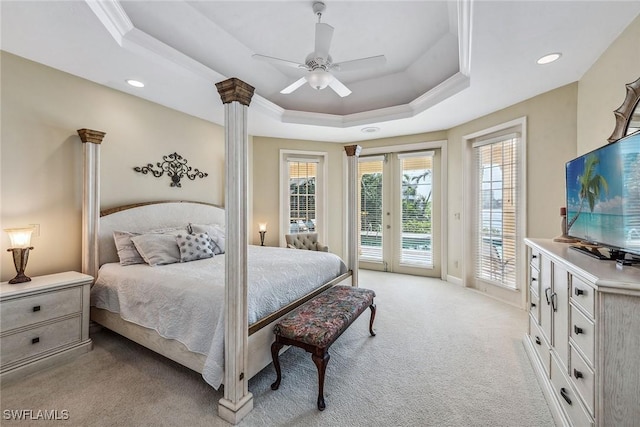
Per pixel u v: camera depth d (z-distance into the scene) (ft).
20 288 6.89
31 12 6.10
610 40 7.20
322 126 14.64
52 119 8.63
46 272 8.54
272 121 13.73
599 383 3.87
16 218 7.98
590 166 5.89
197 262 9.44
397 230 17.53
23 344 6.81
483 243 13.57
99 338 8.78
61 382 6.57
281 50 10.44
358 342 8.61
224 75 10.89
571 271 4.77
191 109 12.22
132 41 7.56
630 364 3.72
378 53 10.68
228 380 5.46
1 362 6.51
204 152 13.65
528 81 9.53
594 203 5.70
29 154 8.20
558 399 5.41
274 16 8.59
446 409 5.75
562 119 9.90
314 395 6.20
